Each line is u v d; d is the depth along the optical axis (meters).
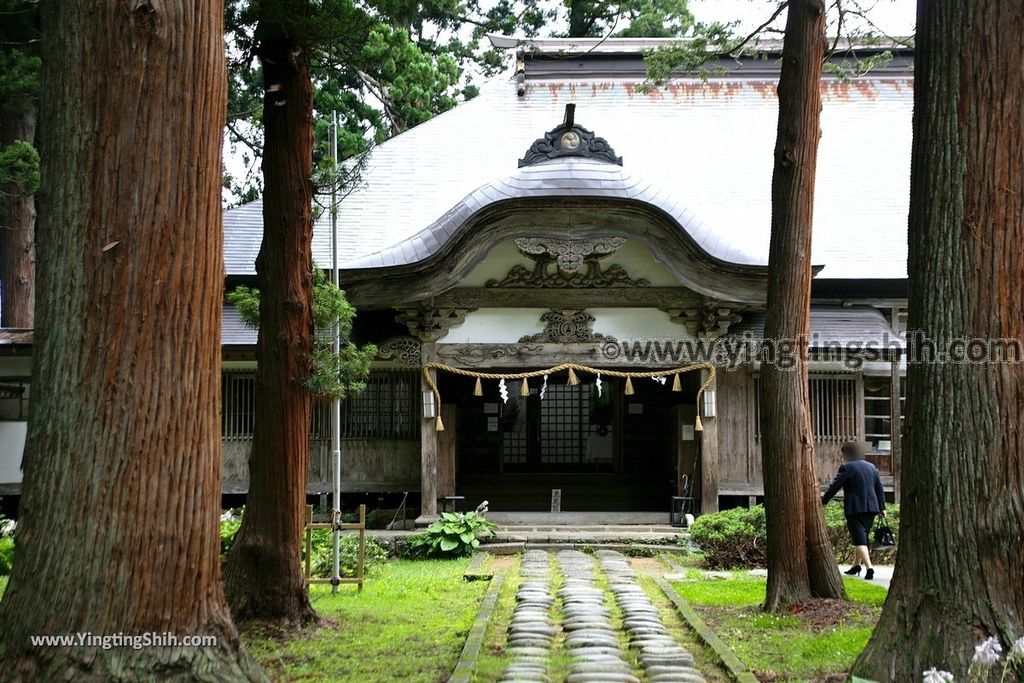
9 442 18.56
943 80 6.12
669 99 23.83
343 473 18.41
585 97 23.81
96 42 5.10
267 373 9.50
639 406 21.50
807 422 10.65
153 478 5.09
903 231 20.41
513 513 18.70
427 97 25.55
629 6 13.32
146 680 4.93
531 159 17.95
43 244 5.19
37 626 4.89
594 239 16.95
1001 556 5.82
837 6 12.49
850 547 14.58
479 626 9.16
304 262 9.70
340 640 8.83
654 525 17.95
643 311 17.73
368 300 17.23
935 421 6.05
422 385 17.80
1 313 24.00
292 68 9.62
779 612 10.09
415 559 15.66
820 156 22.45
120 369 5.04
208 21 5.36
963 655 5.73
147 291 5.09
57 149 5.13
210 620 5.32
